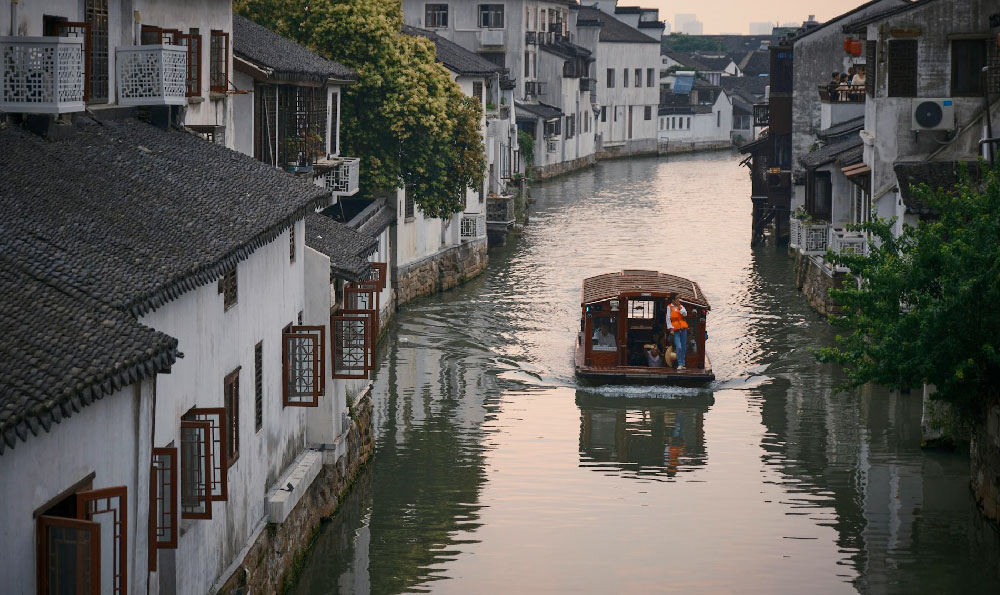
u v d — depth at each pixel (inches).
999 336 856.9
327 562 842.8
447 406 1247.5
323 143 1398.9
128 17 823.1
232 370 684.7
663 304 1360.7
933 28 1363.2
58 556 428.8
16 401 397.1
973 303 855.7
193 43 965.2
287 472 824.9
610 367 1336.1
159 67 800.3
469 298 1802.4
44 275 489.7
